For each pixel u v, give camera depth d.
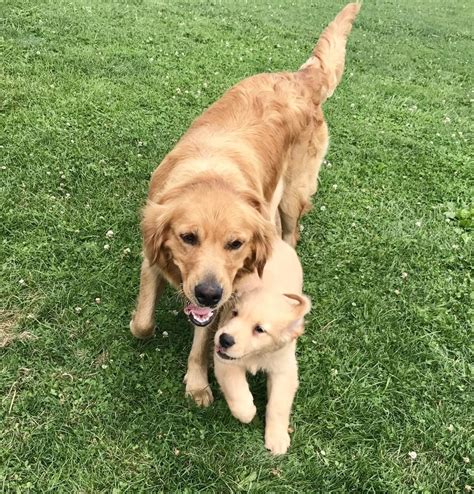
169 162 0.96
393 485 0.82
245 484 0.80
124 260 1.13
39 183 1.28
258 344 0.80
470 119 2.10
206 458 0.82
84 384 0.89
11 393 0.86
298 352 1.00
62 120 1.52
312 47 2.60
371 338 1.05
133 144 1.50
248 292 0.85
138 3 2.67
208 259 0.80
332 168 1.58
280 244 1.01
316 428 0.88
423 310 1.13
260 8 3.12
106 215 1.23
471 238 1.36
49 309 1.00
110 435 0.83
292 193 1.23
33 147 1.39
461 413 0.94
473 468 0.86
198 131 1.02
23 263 1.08
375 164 1.63
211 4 2.96
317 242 1.30
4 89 1.62
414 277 1.22
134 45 2.13
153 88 1.80
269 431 0.85
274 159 1.07
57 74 1.76
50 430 0.82
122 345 0.96
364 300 1.13
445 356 1.04
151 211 0.86
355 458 0.85
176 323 1.02
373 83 2.28
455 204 1.51
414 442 0.89
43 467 0.78
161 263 0.88
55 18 2.21
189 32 2.40
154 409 0.87
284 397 0.86
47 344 0.93
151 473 0.79
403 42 3.06
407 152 1.74
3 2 2.26
